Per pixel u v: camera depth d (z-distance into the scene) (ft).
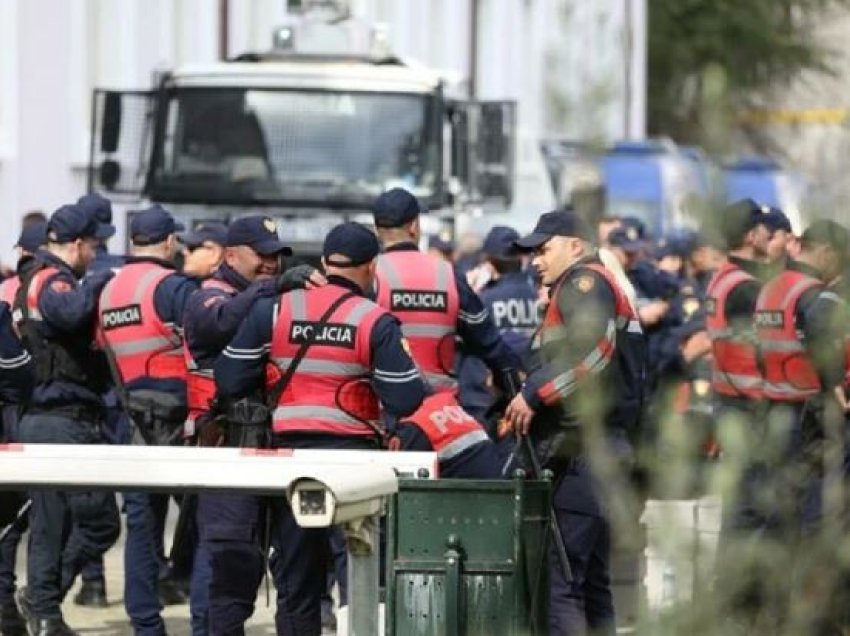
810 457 70.59
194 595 113.39
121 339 121.39
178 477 71.67
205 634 113.29
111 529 123.24
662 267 227.61
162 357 121.39
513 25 458.91
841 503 61.31
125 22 329.93
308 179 208.33
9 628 128.77
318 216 207.31
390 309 121.49
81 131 319.88
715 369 118.73
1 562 128.57
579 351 101.09
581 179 52.70
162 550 128.36
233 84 209.87
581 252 103.55
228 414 102.47
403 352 99.71
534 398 102.89
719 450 59.47
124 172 211.82
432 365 122.11
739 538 57.72
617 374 103.65
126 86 329.93
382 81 209.15
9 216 304.91
